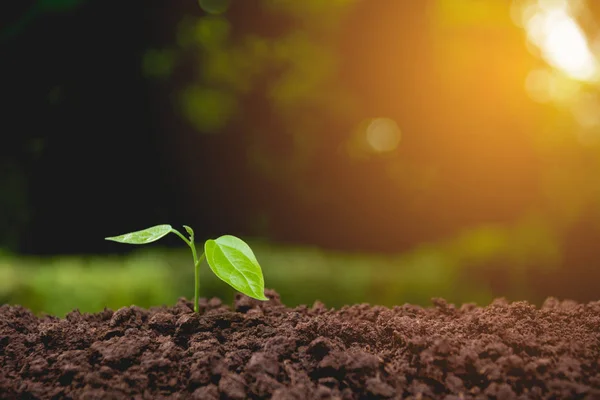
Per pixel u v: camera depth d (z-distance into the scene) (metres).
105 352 2.11
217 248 2.43
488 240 8.78
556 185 10.27
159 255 7.95
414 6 15.06
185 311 2.86
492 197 15.16
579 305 2.73
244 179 15.97
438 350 2.02
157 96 14.86
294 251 9.48
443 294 7.73
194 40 15.26
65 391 1.98
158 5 14.25
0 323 2.62
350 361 1.99
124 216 14.59
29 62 13.32
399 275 7.61
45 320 2.87
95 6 13.37
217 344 2.25
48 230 13.75
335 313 2.87
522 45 15.20
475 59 15.21
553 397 1.84
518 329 2.33
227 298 6.79
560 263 8.18
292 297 7.16
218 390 1.92
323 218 16.38
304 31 15.79
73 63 13.67
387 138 16.70
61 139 13.88
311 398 1.84
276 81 16.05
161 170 14.98
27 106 13.55
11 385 2.01
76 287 5.91
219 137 15.83
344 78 16.08
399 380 1.95
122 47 14.06
